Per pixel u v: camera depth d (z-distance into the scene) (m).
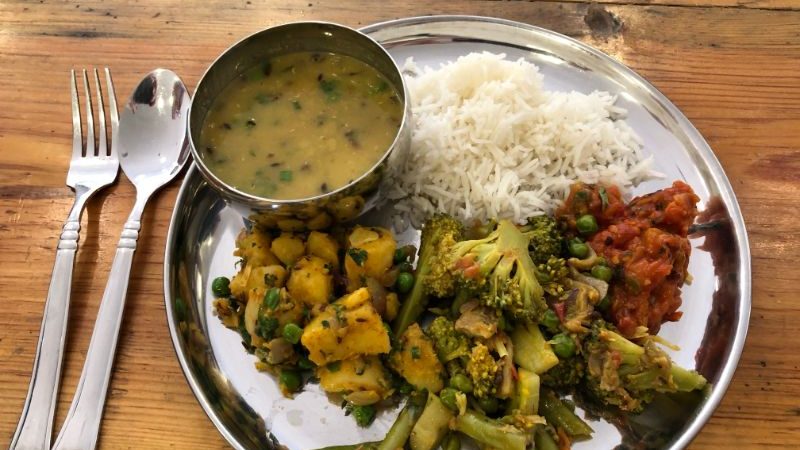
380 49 0.22
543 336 0.20
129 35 0.29
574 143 0.24
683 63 0.27
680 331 0.21
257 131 0.23
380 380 0.19
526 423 0.18
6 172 0.26
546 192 0.24
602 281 0.20
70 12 0.29
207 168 0.21
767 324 0.21
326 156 0.22
